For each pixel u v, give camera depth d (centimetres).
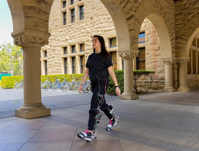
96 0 1384
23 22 416
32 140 279
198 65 1453
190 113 477
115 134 306
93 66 286
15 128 346
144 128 343
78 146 254
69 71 1599
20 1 407
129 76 749
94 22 1401
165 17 988
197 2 1023
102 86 280
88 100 747
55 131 324
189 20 1053
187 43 1066
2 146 256
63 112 499
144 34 1187
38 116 439
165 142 270
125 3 706
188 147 251
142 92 1036
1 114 484
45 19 451
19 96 980
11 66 3378
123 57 748
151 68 1142
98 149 243
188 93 961
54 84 1324
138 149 243
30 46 443
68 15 1595
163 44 1052
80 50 1544
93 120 273
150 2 859
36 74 455
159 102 662
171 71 1055
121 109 533
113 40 1327
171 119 413
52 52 1744
